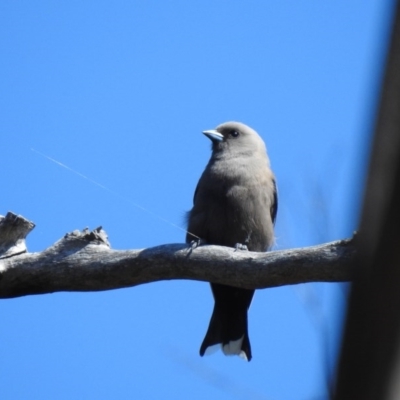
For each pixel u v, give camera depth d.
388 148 3.07
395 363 3.17
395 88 3.04
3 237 10.77
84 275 10.48
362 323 3.20
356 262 3.23
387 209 3.11
